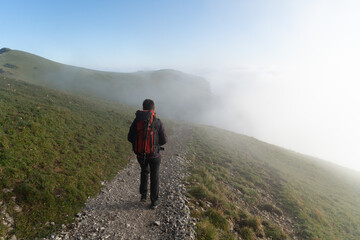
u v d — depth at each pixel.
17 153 7.65
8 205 5.33
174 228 5.59
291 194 15.23
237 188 13.80
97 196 7.64
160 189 9.05
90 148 12.88
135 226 5.62
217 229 6.38
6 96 15.49
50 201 6.16
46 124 12.73
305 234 10.29
